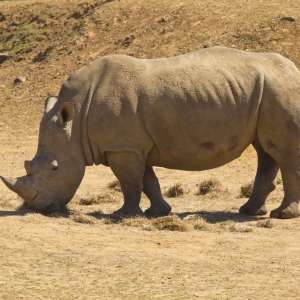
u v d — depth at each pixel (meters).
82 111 45.97
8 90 111.44
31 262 35.00
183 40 107.69
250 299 29.95
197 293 30.69
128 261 35.50
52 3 136.88
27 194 45.34
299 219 47.00
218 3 116.88
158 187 48.47
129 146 45.56
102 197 55.09
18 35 130.38
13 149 85.69
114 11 124.25
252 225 45.16
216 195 57.44
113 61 46.78
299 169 46.56
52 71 113.62
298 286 31.84
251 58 47.09
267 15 108.12
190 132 45.50
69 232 41.09
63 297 30.06
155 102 45.31
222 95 45.56
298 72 47.56
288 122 45.97
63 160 45.78
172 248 38.25
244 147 47.03
